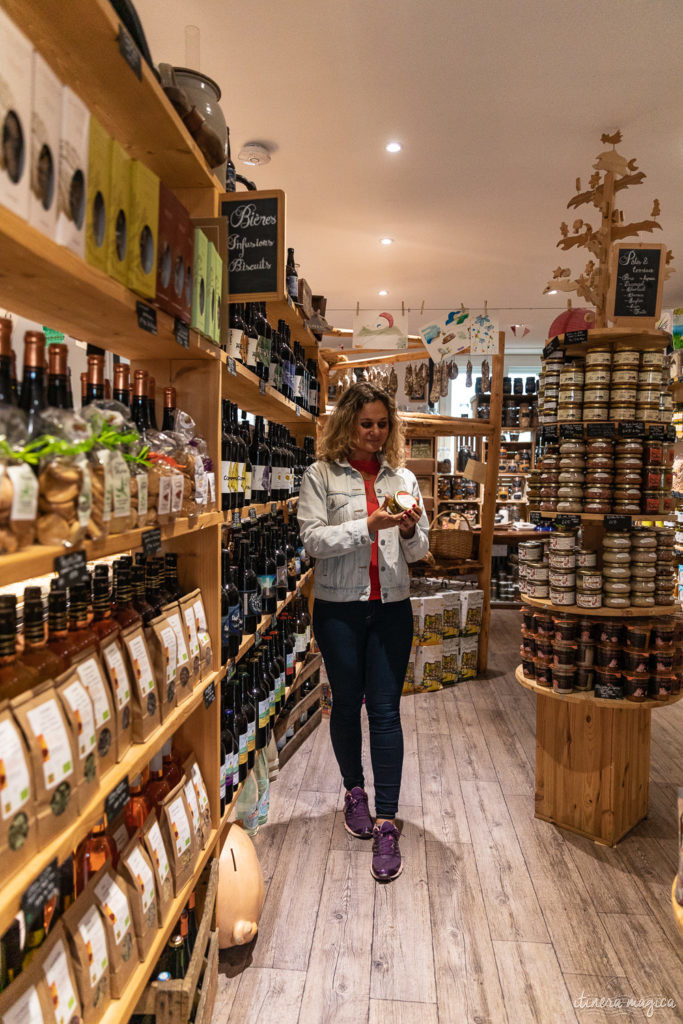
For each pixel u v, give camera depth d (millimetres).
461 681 4574
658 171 4090
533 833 2576
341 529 2264
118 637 1254
